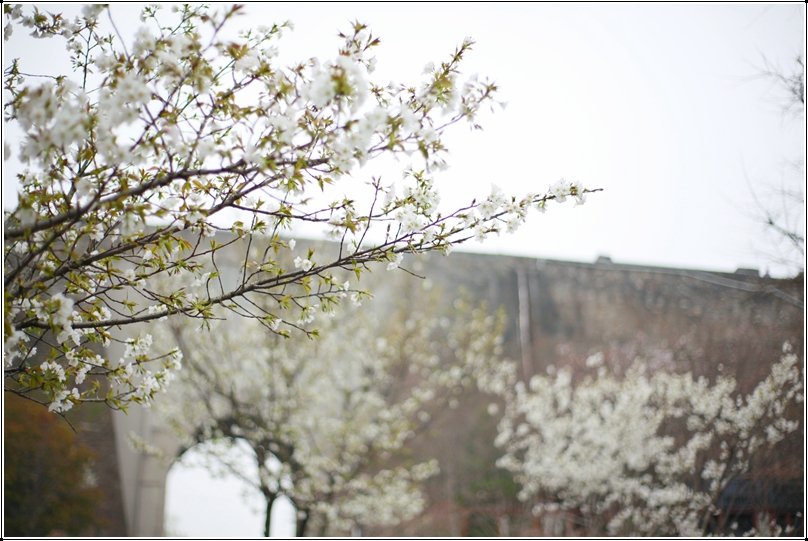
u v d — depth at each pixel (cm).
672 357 788
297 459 818
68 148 232
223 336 809
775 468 580
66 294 261
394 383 999
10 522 728
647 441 799
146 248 237
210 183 237
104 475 855
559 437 966
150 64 214
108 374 247
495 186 237
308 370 881
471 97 217
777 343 593
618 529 788
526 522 988
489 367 1095
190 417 866
